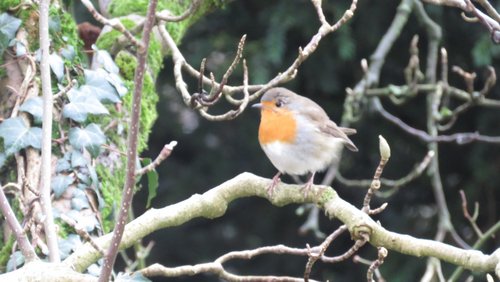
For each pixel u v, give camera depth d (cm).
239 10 1418
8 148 711
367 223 615
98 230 723
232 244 1562
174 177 1527
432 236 1446
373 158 1459
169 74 1457
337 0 1313
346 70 1422
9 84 741
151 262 1552
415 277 1363
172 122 1520
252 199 1549
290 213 1543
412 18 1377
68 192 721
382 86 1450
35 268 576
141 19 873
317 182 1512
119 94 769
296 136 791
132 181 493
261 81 1309
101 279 508
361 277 1494
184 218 648
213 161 1522
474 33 1353
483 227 1423
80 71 760
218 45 1395
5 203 589
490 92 1391
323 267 1523
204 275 1580
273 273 1539
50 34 755
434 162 1119
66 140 736
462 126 1427
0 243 729
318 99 1438
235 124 1520
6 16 748
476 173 1371
